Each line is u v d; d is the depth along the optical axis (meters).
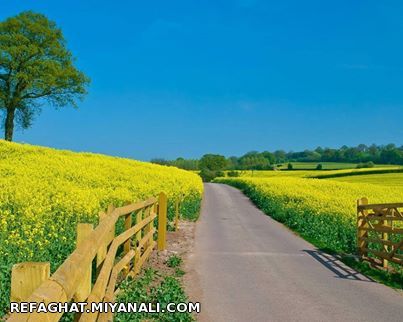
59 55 60.16
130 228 9.16
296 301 9.02
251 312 8.22
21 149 36.25
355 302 9.14
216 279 10.55
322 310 8.50
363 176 84.38
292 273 11.55
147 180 29.38
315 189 40.66
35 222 11.51
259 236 17.91
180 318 7.46
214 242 15.91
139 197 20.17
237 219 23.80
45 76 57.97
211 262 12.44
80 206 14.35
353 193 38.44
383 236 13.24
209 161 132.75
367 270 12.29
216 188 55.41
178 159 137.88
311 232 18.84
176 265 11.79
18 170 24.94
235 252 14.11
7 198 14.78
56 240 9.87
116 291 8.08
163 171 40.50
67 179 25.06
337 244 16.78
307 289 10.00
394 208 12.43
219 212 27.23
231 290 9.65
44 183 19.98
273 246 15.62
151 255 12.97
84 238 5.41
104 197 17.80
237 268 11.80
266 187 40.19
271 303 8.81
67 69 60.00
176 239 16.16
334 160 159.38
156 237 15.13
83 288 4.95
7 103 58.62
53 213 12.85
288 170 122.81
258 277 10.92
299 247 15.70
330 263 13.15
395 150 142.50
